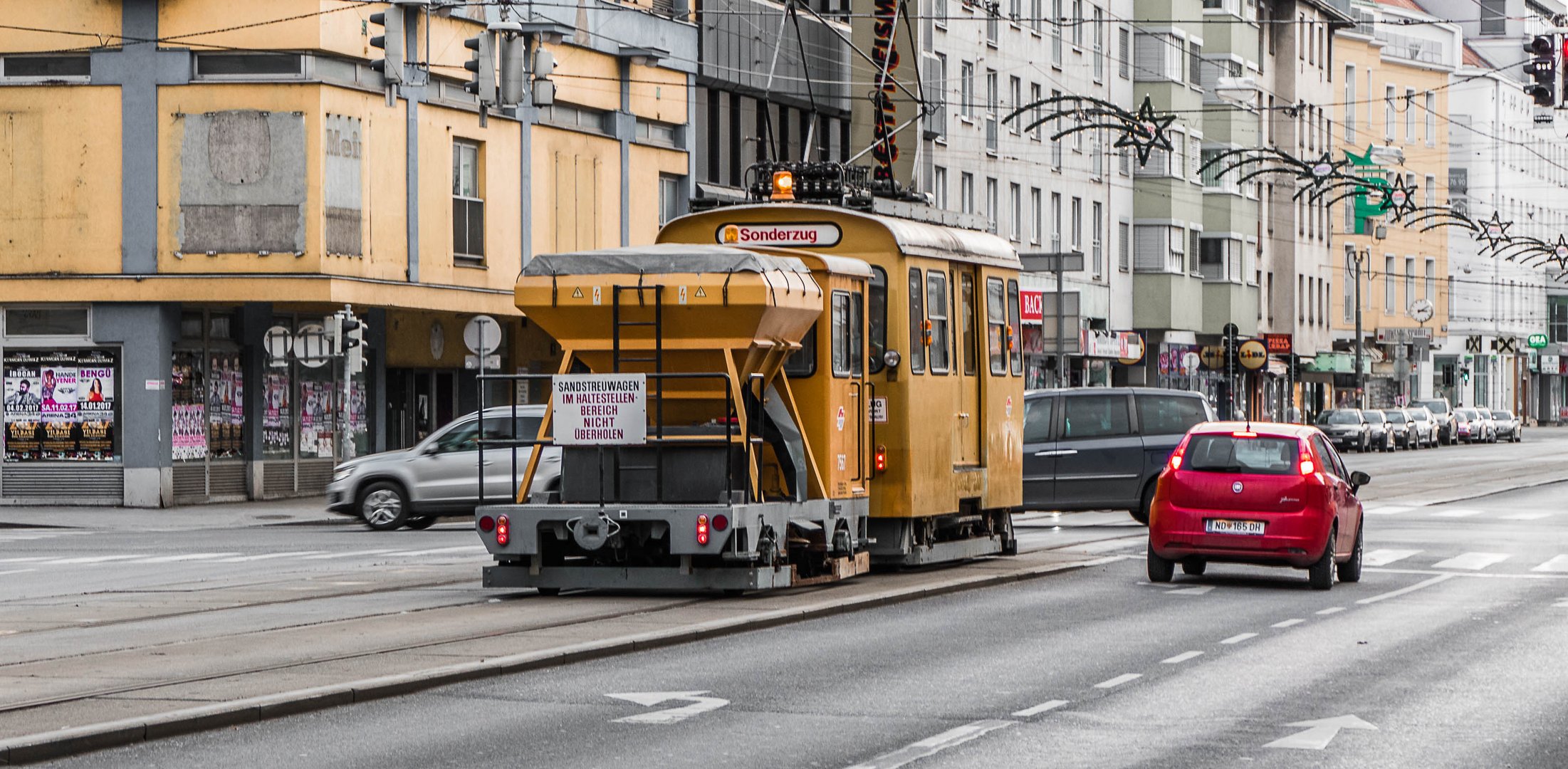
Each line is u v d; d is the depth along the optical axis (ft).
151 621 73.41
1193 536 92.53
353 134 164.04
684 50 209.36
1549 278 550.77
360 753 45.01
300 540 128.47
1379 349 435.12
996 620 75.87
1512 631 73.97
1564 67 135.95
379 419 180.24
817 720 50.60
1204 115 332.19
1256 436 93.35
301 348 161.89
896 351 90.12
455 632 68.44
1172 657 64.75
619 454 81.15
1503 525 144.25
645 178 204.23
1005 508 106.11
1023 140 282.15
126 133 161.68
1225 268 337.11
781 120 230.68
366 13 166.30
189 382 164.66
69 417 162.91
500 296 184.14
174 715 47.98
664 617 73.56
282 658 60.54
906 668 61.11
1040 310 181.57
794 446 83.87
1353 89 421.59
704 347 79.87
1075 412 137.08
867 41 245.04
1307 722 50.98
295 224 160.35
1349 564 96.53
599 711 51.70
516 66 122.72
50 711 49.29
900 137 245.45
